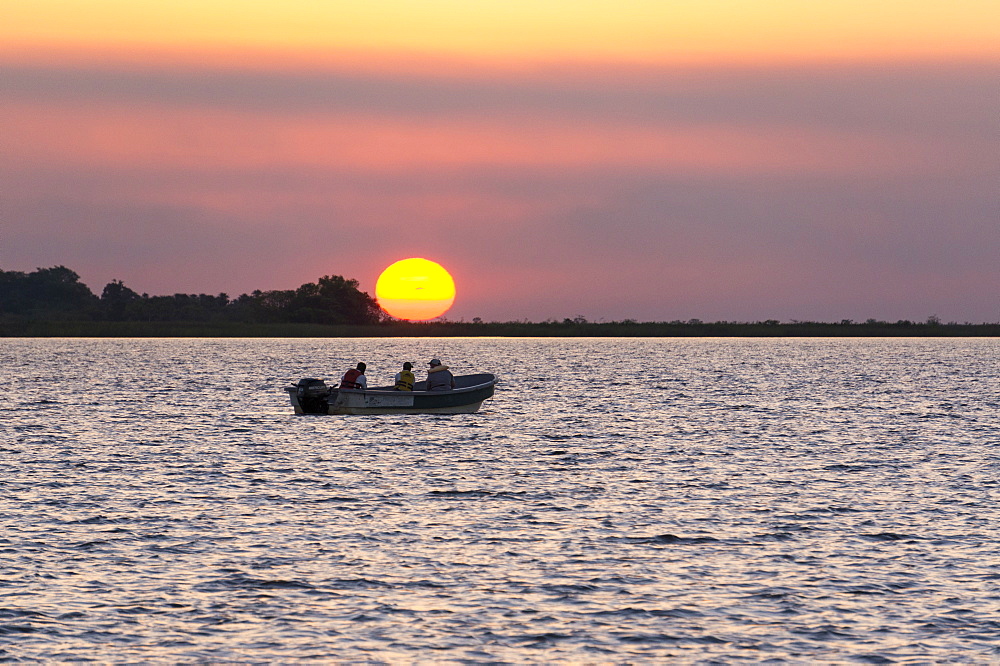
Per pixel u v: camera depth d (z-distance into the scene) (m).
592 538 71.94
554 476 98.44
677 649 50.78
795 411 171.50
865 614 55.66
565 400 193.50
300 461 107.44
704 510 82.00
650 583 61.00
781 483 94.81
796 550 68.75
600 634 52.62
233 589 59.28
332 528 74.62
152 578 61.38
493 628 53.31
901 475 99.62
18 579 60.78
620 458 111.19
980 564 65.12
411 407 151.12
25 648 50.12
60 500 84.38
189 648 50.38
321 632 52.59
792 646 51.16
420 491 89.88
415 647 50.72
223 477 96.81
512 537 72.12
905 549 69.00
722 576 62.56
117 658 49.19
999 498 87.00
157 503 83.56
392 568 63.69
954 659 49.59
